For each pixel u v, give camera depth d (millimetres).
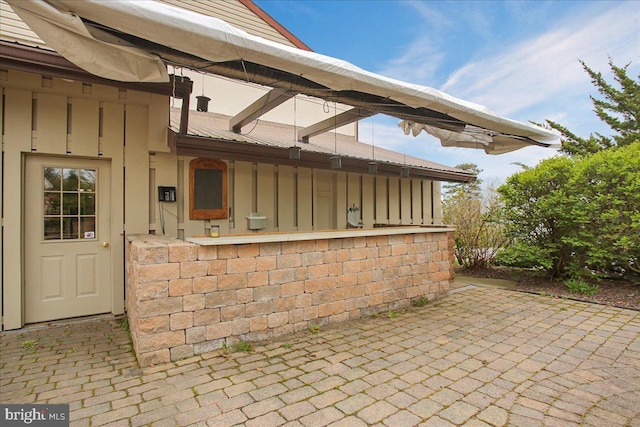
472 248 8312
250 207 6410
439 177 8891
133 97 4867
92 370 2955
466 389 2621
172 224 5387
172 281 3125
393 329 4027
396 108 4941
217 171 5961
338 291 4266
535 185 6840
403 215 9336
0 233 4086
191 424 2164
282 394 2535
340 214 7949
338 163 5875
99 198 4781
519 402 2438
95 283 4730
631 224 5652
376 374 2869
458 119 4844
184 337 3178
